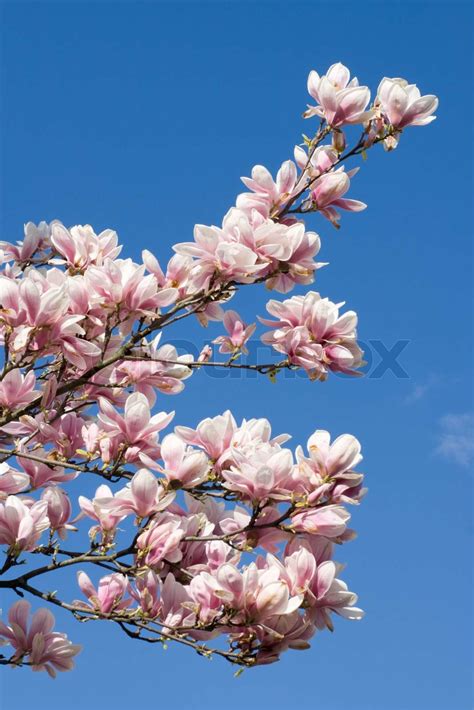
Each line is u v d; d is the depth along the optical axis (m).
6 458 4.40
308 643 3.69
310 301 4.12
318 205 4.36
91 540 4.04
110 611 3.95
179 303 4.14
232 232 4.04
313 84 4.49
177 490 3.91
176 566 4.09
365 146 4.40
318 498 3.69
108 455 4.15
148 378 4.48
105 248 4.58
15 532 3.94
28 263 5.75
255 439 4.15
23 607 4.00
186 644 3.76
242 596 3.52
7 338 3.88
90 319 4.11
